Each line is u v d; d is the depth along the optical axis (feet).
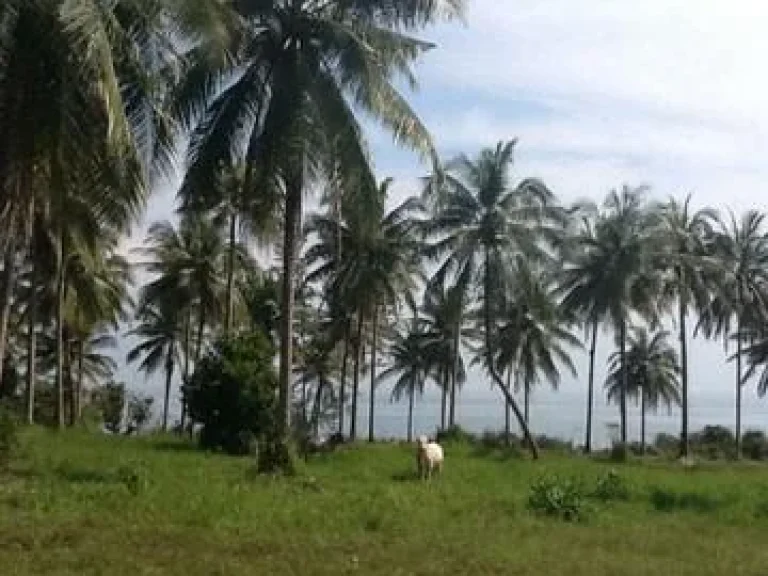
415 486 75.05
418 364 241.35
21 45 59.67
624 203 171.94
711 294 187.52
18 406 152.46
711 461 181.47
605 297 171.12
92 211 85.92
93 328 175.42
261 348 106.22
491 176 141.49
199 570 36.58
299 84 78.33
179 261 164.04
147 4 62.85
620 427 206.18
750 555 48.29
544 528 54.19
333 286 161.79
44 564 36.11
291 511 52.75
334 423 169.58
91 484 61.00
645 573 41.75
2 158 61.46
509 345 206.90
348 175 78.89
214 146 81.15
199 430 123.03
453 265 142.82
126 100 64.85
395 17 81.05
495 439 166.50
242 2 79.41
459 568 39.91
